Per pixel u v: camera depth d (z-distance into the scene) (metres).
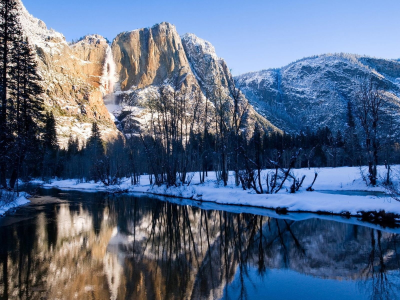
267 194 26.52
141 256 11.84
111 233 15.86
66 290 8.24
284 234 15.76
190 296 8.07
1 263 10.57
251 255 12.21
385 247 12.95
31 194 36.25
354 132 67.12
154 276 9.60
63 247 12.77
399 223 17.75
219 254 12.37
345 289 8.62
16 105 29.02
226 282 9.20
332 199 23.45
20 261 10.81
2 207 21.48
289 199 23.92
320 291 8.53
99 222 18.88
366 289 8.60
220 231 16.94
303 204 22.73
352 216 20.22
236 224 18.81
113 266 10.51
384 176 34.34
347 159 70.38
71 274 9.58
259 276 9.73
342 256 11.84
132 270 10.14
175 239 15.05
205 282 9.17
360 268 10.48
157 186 42.41
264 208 24.75
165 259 11.52
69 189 49.41
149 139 51.53
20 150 27.84
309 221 19.00
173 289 8.52
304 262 11.23
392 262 11.03
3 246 12.78
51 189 48.56
